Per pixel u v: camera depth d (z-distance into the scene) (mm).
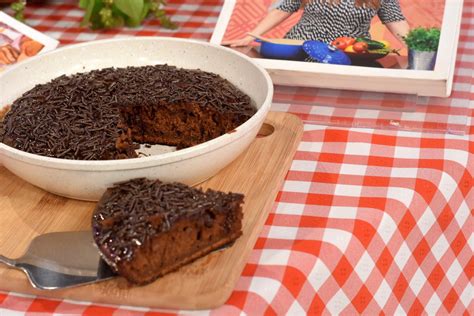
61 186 840
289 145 919
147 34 1157
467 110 981
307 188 882
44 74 981
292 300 781
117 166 812
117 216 779
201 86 961
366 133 955
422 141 939
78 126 896
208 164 843
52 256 785
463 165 907
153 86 963
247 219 823
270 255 801
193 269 775
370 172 898
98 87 955
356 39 1013
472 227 917
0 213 854
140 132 976
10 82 958
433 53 983
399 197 863
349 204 857
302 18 1047
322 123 977
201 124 956
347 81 986
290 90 1027
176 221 761
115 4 1144
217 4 1232
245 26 1061
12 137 891
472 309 928
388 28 1015
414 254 871
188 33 1156
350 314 826
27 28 1103
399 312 865
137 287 763
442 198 888
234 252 787
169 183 810
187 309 764
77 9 1229
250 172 885
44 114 909
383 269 842
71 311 767
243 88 969
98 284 768
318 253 804
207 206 775
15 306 775
